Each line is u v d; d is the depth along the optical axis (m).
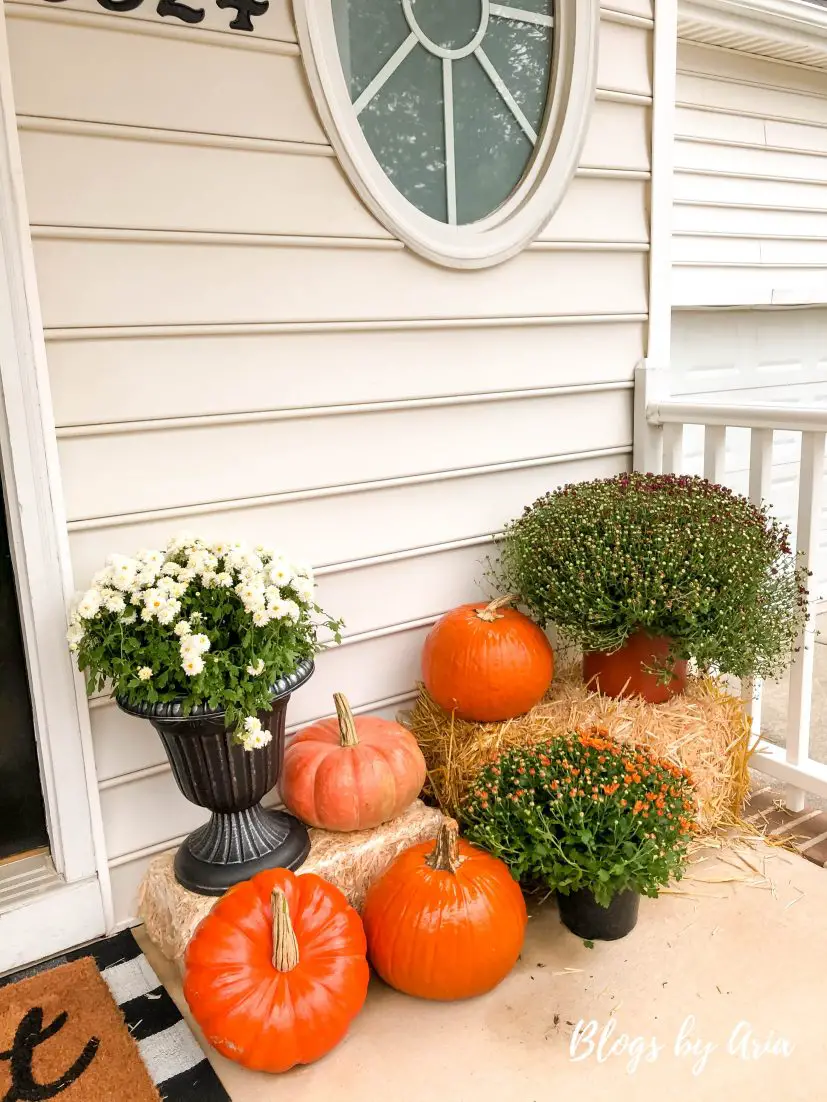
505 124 2.30
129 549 1.89
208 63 1.81
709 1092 1.47
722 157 3.42
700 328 3.64
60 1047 1.58
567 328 2.50
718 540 2.00
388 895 1.69
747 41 3.21
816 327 4.07
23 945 1.84
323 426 2.11
